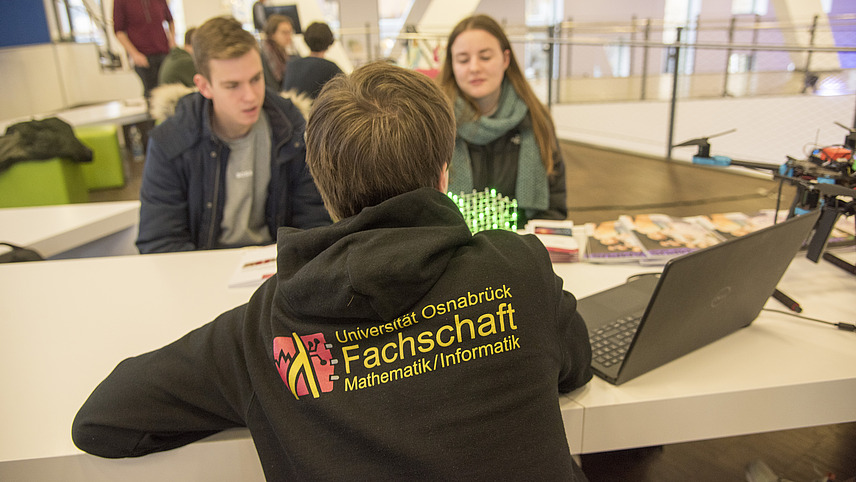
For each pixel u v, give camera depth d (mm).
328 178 733
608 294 1280
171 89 1989
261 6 5410
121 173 4824
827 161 1320
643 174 4988
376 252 651
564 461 680
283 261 723
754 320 1185
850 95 5090
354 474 657
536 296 709
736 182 4613
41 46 6957
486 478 640
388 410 658
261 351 749
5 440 898
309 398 685
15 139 3828
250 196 1871
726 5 11312
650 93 7000
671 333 974
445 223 703
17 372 1068
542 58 7492
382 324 682
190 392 792
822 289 1324
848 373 1010
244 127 1778
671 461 1663
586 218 3949
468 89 1905
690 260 873
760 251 994
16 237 1882
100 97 8016
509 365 674
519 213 2049
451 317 674
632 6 11562
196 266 1530
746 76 6465
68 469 879
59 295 1373
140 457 884
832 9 9617
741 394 972
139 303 1325
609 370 1017
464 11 6266
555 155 2072
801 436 1743
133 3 5281
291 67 3234
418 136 704
